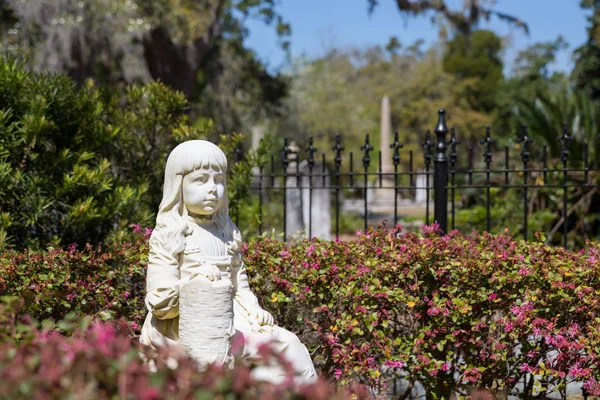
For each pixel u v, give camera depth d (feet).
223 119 71.87
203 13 55.31
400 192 90.63
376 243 16.75
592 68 77.25
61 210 20.03
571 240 33.47
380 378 15.98
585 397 15.79
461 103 122.93
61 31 46.83
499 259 15.56
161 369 7.82
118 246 17.76
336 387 15.98
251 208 38.73
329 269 15.70
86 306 15.67
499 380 16.84
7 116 19.25
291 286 15.94
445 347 16.44
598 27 72.64
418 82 121.80
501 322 15.28
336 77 116.88
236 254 13.14
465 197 39.11
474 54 143.23
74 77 49.98
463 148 118.32
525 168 21.29
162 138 23.07
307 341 17.16
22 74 19.54
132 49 52.06
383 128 93.40
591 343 14.70
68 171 20.11
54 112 20.02
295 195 43.04
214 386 6.96
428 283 15.98
